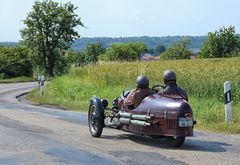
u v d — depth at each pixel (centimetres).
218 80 2086
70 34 10100
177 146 953
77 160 824
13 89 4197
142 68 3023
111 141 1047
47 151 918
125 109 1065
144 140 1062
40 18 9856
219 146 974
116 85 2805
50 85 3544
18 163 805
